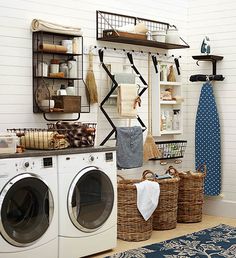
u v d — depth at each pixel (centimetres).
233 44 477
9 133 319
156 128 466
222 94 484
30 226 310
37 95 373
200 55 485
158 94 465
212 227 433
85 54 409
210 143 484
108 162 358
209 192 485
